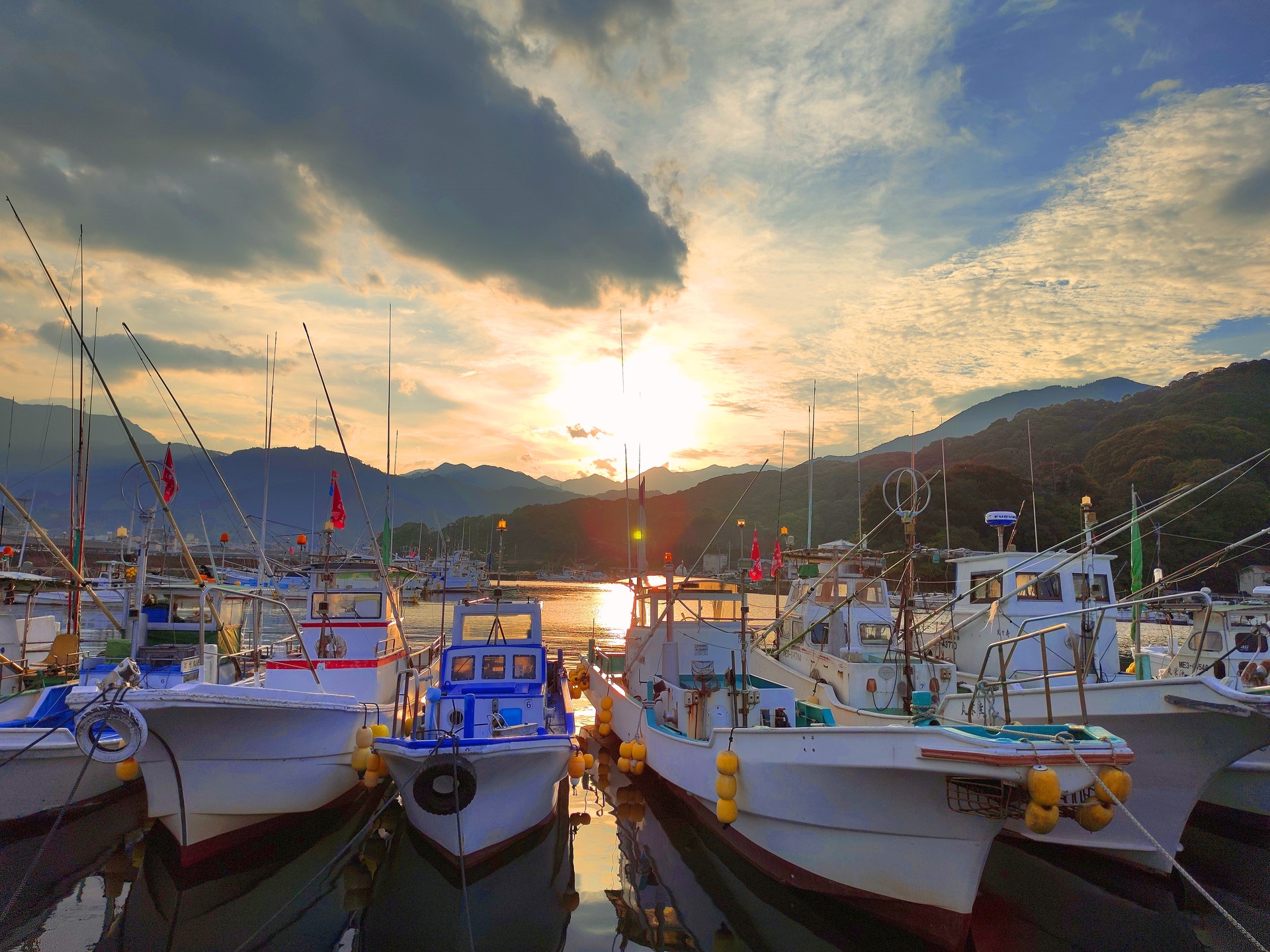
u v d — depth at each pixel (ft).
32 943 30.55
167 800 36.17
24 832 41.01
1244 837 43.57
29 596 52.39
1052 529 177.68
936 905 29.78
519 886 38.50
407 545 455.63
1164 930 32.45
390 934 32.63
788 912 35.35
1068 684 46.47
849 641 53.78
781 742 34.40
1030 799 26.68
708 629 60.23
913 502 48.16
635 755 52.49
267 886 37.40
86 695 41.63
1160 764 34.99
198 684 33.63
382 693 51.13
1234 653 49.24
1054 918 33.50
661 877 39.91
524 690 48.29
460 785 35.86
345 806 45.55
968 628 57.16
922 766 27.91
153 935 31.53
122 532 73.46
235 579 126.52
